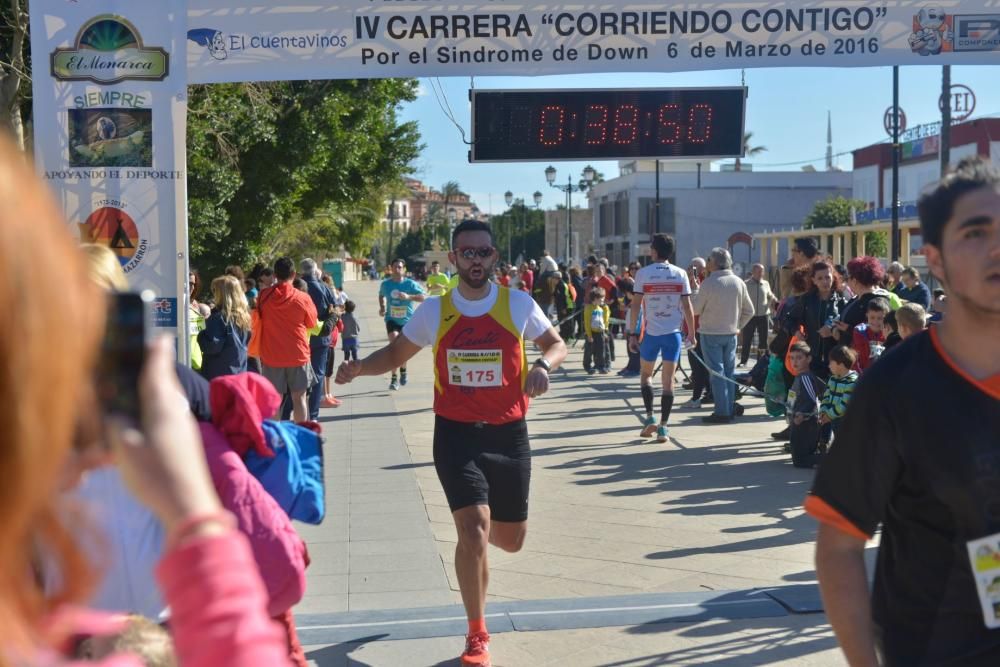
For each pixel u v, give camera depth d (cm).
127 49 638
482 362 470
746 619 512
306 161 2314
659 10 727
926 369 218
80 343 83
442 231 10188
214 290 908
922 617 219
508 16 720
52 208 83
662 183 5997
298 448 304
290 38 712
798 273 983
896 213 2144
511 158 920
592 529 697
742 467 911
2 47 1442
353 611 538
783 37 736
